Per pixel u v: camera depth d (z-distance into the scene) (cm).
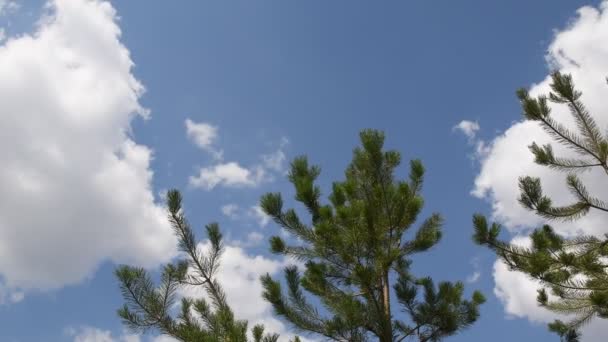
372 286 815
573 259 809
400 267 1048
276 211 912
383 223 854
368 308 841
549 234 895
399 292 907
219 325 650
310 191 864
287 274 910
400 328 905
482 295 854
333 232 823
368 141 865
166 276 670
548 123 800
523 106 814
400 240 896
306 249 928
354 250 827
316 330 839
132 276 657
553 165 828
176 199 699
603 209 805
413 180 911
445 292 844
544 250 834
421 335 855
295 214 909
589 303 920
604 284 838
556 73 798
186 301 682
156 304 658
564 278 859
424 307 861
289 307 859
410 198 852
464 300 862
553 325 990
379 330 816
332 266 931
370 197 868
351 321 750
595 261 829
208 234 704
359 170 901
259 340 615
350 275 861
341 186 858
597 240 862
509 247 855
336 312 831
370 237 812
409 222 862
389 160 888
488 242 854
